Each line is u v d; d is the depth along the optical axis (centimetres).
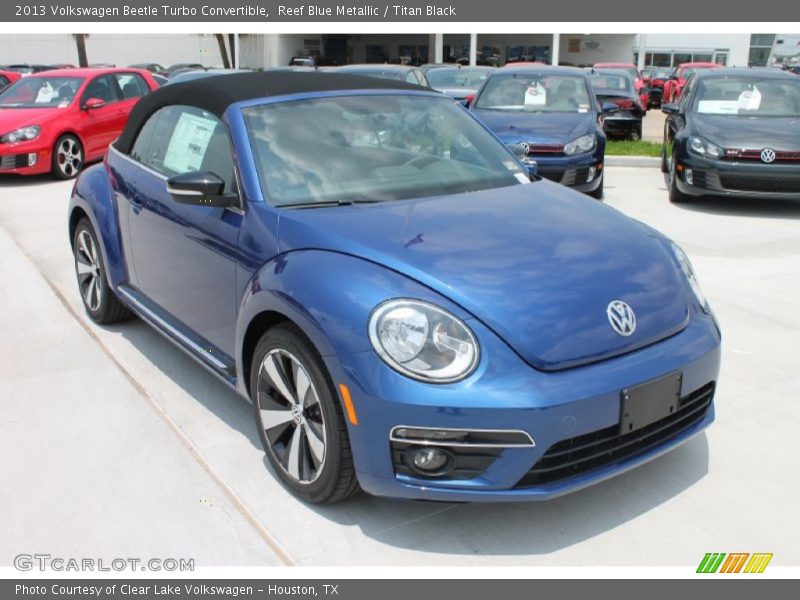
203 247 358
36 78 1155
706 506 307
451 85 1541
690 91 980
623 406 269
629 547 284
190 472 334
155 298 423
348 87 410
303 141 361
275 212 321
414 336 261
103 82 1154
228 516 304
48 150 1040
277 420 312
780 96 921
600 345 273
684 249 688
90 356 458
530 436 256
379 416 262
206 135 381
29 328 504
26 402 401
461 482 263
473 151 402
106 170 474
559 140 851
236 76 415
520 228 317
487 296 271
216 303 355
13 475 333
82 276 513
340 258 289
